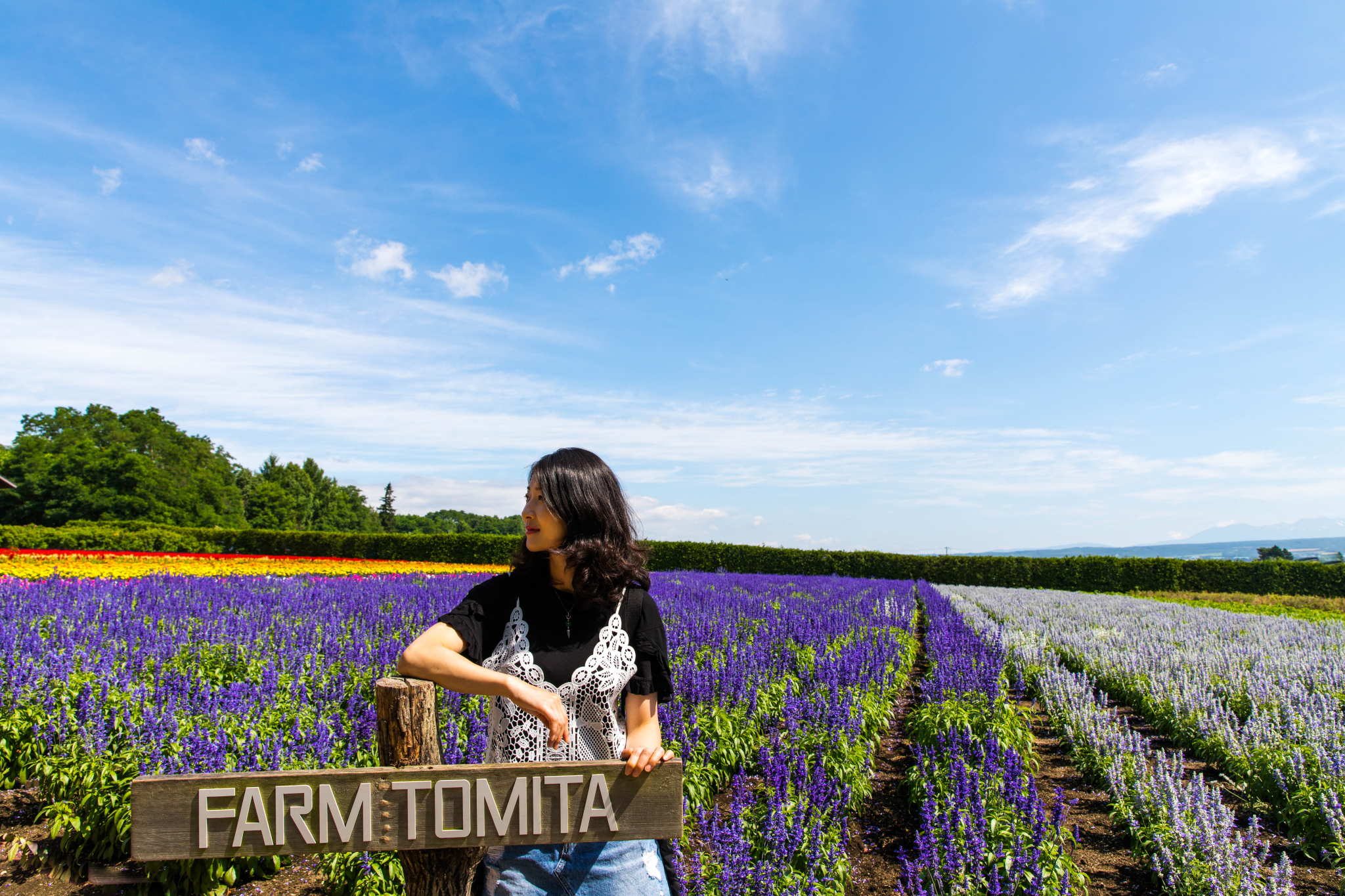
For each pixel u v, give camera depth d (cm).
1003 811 423
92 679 520
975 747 529
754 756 527
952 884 351
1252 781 548
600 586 191
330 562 2480
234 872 378
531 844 173
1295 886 420
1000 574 2934
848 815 495
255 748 420
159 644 664
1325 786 485
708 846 401
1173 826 419
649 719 199
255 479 7938
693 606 1135
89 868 392
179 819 159
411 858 181
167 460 5897
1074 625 1325
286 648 680
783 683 673
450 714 501
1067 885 371
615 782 177
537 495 198
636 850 186
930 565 3016
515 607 199
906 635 1139
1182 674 770
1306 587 2641
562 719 178
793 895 349
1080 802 543
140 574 1616
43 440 5388
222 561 2239
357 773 166
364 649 691
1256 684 748
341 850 164
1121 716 802
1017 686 838
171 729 439
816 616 1081
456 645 185
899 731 704
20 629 680
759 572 3134
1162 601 2212
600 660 194
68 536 2916
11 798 471
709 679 576
